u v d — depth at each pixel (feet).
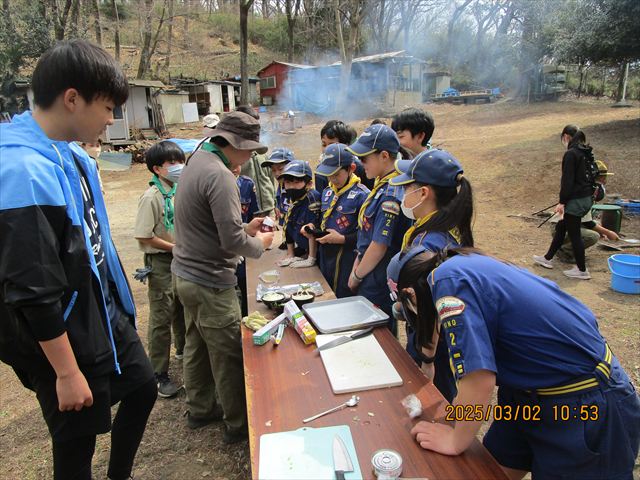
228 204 6.85
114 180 43.52
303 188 10.52
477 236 20.85
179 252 7.64
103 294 5.61
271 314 7.89
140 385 6.42
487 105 67.05
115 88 4.94
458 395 4.14
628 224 20.85
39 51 54.34
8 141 4.58
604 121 41.96
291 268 10.35
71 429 5.42
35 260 4.43
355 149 7.63
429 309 5.01
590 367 4.28
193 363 8.77
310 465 4.21
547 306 4.25
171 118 71.41
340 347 6.28
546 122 47.78
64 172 4.99
